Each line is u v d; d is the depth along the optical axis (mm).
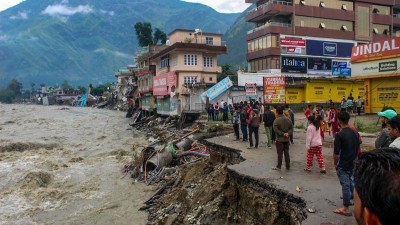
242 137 20906
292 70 50844
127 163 22734
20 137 35844
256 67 53969
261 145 17422
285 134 11328
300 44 51219
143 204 15258
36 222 13602
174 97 43031
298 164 12383
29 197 16516
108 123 53562
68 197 16531
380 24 58469
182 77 44312
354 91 40188
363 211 1603
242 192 10547
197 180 15625
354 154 7184
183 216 12273
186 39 49719
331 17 53781
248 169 11492
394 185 1473
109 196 16578
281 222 8688
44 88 184875
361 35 56188
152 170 20406
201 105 39688
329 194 8617
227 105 33812
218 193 12164
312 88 38500
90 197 16484
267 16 53812
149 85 56250
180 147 22875
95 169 21766
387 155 1581
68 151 27953
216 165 16016
